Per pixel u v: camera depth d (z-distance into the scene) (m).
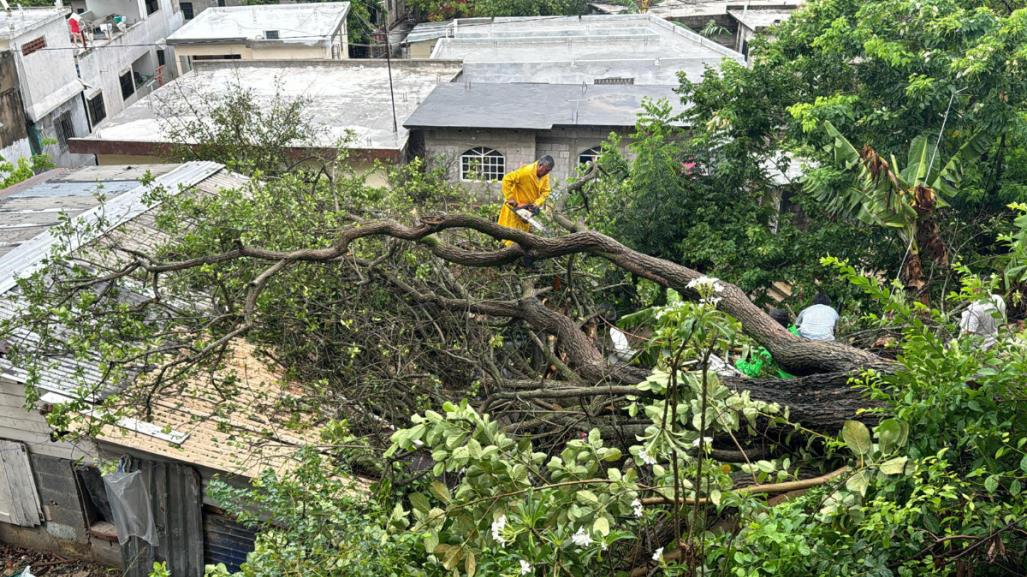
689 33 28.64
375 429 6.94
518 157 19.59
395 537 4.34
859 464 4.00
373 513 4.79
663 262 7.27
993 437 4.12
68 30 25.36
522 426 6.87
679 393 4.38
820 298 8.88
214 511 8.10
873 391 4.57
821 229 12.16
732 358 7.47
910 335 4.61
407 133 19.61
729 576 3.92
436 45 28.06
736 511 4.81
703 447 3.93
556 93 21.41
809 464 5.73
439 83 23.58
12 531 9.22
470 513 4.11
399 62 25.75
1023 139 10.91
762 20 31.86
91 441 8.01
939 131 11.39
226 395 7.18
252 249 6.53
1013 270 5.37
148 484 8.03
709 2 37.25
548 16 32.78
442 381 7.98
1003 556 3.81
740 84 12.55
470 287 8.77
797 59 12.64
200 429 7.85
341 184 9.81
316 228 8.05
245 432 7.11
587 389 6.49
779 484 4.45
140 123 20.75
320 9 31.39
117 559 9.01
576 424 6.68
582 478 4.15
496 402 7.04
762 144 13.02
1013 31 10.48
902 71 11.41
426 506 4.36
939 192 11.05
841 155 10.84
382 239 8.06
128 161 20.14
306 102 21.61
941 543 4.07
